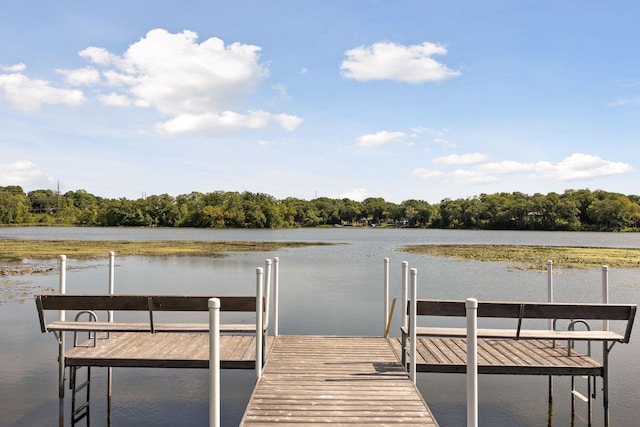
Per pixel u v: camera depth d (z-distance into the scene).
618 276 23.64
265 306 7.52
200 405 7.89
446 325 13.46
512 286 20.48
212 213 126.38
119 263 28.97
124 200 140.00
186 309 6.79
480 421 7.32
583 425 7.17
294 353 7.82
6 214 132.12
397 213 159.00
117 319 13.66
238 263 29.42
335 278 22.91
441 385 8.95
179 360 6.95
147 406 7.83
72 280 21.23
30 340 11.30
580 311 6.55
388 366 7.17
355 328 12.70
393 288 19.78
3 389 8.37
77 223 137.38
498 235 92.12
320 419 5.36
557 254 37.53
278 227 132.75
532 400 8.15
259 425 5.21
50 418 7.25
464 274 24.61
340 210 165.88
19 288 18.81
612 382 8.78
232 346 8.02
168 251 38.94
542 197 130.12
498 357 7.36
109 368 8.26
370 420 5.34
